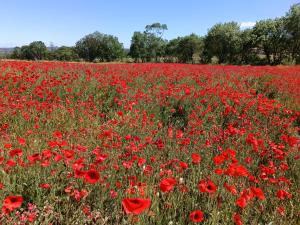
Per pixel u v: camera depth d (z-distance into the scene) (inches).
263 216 162.7
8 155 190.4
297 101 459.5
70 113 308.7
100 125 289.1
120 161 202.2
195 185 177.8
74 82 457.1
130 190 150.8
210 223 146.9
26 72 495.2
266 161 243.1
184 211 157.8
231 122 348.2
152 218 147.1
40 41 5044.3
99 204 154.9
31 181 166.1
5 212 111.5
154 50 4505.4
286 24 2778.1
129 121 297.0
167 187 123.6
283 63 2773.1
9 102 323.9
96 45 4805.6
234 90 493.0
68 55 4859.7
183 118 369.7
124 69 733.3
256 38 2886.3
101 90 434.6
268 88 577.6
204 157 231.5
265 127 331.0
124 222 139.3
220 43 3152.1
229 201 162.6
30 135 239.1
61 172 165.8
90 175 122.4
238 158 238.2
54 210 150.1
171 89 432.8
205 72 724.7
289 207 173.2
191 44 3939.5
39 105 311.6
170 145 249.6
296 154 255.4
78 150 199.8
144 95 394.9
